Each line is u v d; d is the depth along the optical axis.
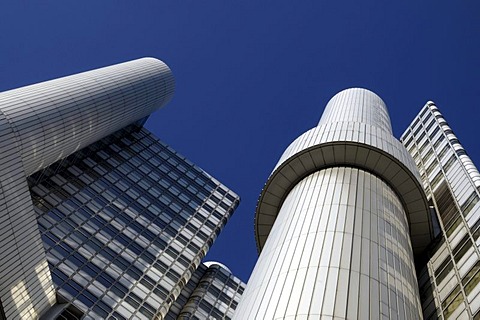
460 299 28.48
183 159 89.69
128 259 59.66
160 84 82.31
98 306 50.78
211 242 74.62
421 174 48.34
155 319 54.88
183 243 69.38
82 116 57.59
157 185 77.81
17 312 40.28
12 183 40.94
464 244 32.31
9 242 39.09
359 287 23.16
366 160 38.00
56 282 49.44
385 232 29.59
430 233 37.53
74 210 60.75
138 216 68.12
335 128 41.38
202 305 68.00
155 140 89.56
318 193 33.59
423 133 55.84
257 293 24.75
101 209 64.31
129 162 78.56
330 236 27.36
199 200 81.56
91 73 68.88
